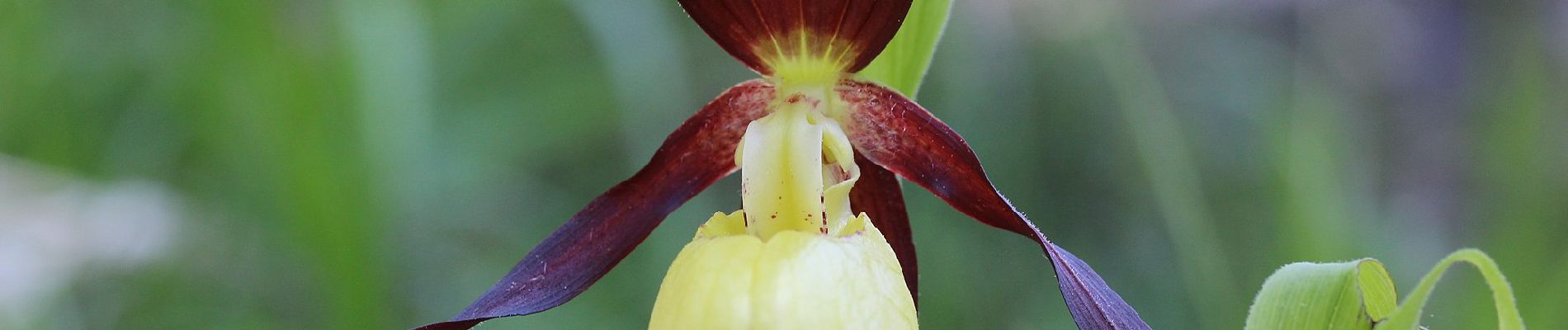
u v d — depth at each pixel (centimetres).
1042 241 19
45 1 33
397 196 30
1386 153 48
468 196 39
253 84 30
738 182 45
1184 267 33
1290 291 19
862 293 18
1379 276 20
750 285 18
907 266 21
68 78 33
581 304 38
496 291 20
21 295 28
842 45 19
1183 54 47
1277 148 32
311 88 29
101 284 31
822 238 18
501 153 38
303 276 34
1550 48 44
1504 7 46
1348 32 48
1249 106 45
